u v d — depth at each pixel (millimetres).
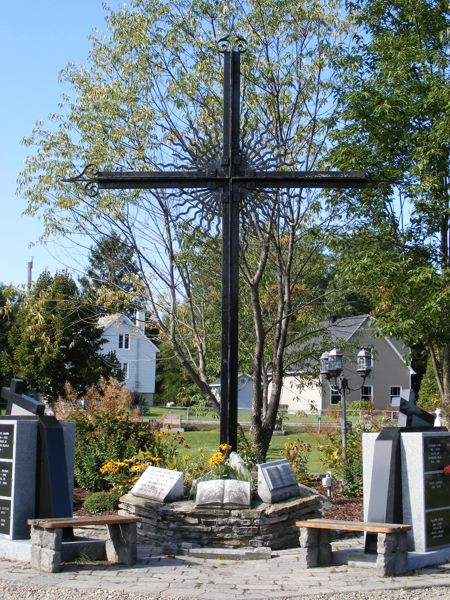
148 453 11992
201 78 14031
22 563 7391
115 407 13781
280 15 13680
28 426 7898
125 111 14031
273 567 7453
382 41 13844
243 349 17312
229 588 6398
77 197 14242
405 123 13477
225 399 9227
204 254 14617
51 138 14234
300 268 15352
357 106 13359
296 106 14086
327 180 9547
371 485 7547
